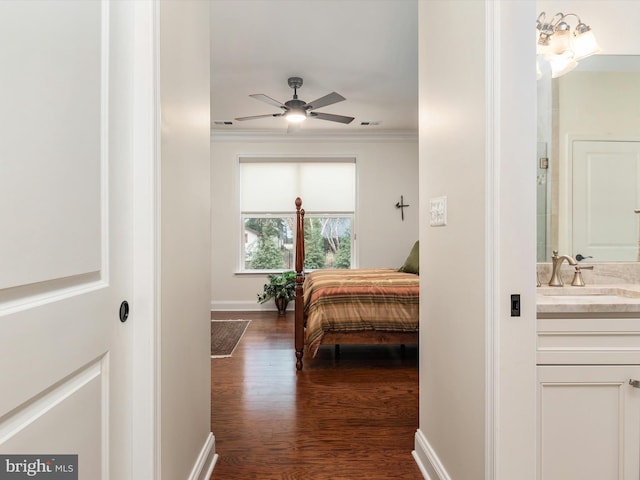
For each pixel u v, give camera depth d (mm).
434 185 1604
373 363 3158
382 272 4215
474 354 1199
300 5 2504
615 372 1199
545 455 1194
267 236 5527
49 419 737
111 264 959
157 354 1085
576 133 1959
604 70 1958
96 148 894
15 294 657
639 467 1198
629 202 1958
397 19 2672
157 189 1091
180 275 1316
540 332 1199
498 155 1078
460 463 1312
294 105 3537
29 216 676
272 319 4855
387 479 1626
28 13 670
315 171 5527
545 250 1950
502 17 1076
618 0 1938
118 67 991
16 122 644
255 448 1860
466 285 1262
